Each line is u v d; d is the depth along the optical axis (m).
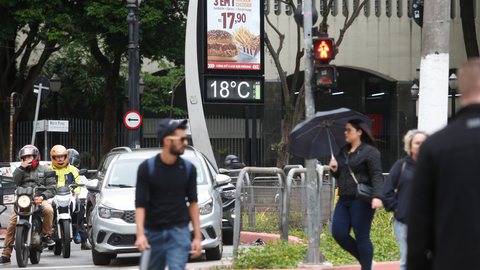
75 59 98.00
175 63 86.06
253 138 60.81
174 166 19.61
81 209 42.75
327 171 41.03
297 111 75.94
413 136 23.61
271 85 101.88
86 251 42.59
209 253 34.84
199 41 59.50
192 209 19.94
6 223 57.41
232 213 41.66
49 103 99.00
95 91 97.88
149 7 77.00
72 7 77.00
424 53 37.78
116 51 81.06
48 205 35.78
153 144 102.56
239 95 60.06
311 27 30.30
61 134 95.44
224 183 36.00
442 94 37.56
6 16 76.56
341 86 112.88
